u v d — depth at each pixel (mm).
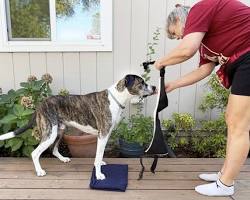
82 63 3324
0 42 3209
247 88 1965
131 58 3334
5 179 2486
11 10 3203
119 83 2477
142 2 3189
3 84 3352
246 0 3203
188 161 2869
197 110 3477
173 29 2141
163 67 2203
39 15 3232
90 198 2229
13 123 2871
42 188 2355
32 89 3047
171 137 3297
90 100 2578
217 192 2252
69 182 2449
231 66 2037
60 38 3287
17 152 2982
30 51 3244
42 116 2547
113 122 2512
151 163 2814
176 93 3420
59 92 3281
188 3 3219
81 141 2906
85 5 3215
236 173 2199
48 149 3059
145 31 3268
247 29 1943
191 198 2246
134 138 3020
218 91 3031
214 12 1936
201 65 2379
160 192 2322
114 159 2902
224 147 3115
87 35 3297
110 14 3164
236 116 2041
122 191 2320
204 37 2053
